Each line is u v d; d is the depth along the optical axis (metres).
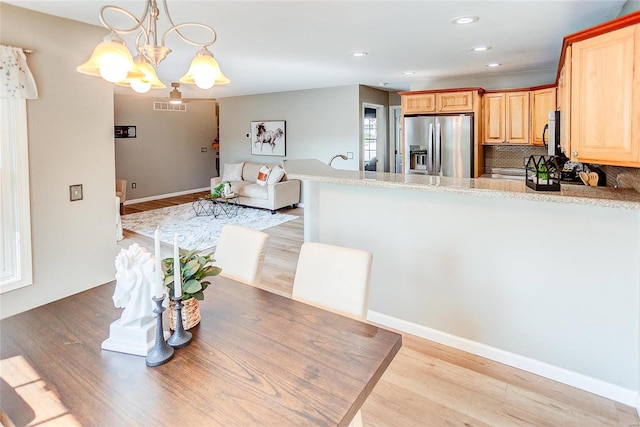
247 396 1.12
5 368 1.23
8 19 2.50
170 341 1.36
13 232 2.59
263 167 7.79
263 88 7.31
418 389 2.21
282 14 2.91
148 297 1.34
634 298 2.05
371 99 7.32
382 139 7.88
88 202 3.01
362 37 3.57
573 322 2.23
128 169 8.48
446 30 3.34
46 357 1.30
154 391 1.13
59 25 2.76
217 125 10.59
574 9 2.83
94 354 1.32
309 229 3.37
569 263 2.21
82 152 2.94
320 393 1.13
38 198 2.70
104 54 1.42
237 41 3.70
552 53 4.22
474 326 2.57
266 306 1.70
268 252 4.93
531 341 2.38
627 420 1.97
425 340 2.76
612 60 2.05
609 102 2.08
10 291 2.61
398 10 2.84
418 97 5.65
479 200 2.47
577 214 2.16
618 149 2.03
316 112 7.44
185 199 9.02
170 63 4.71
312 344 1.40
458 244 2.58
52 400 1.09
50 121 2.73
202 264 1.51
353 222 3.04
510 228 2.38
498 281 2.46
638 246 2.01
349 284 1.81
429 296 2.74
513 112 5.26
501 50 4.09
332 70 5.31
